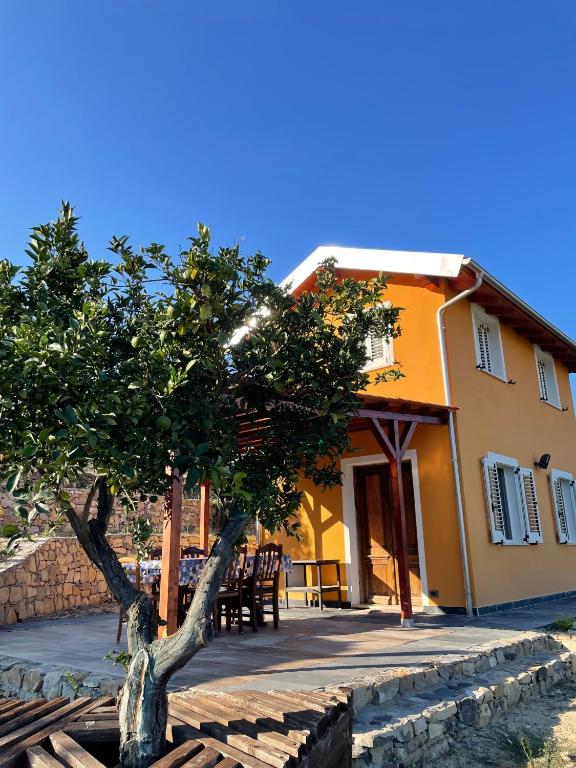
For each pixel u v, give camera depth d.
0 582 9.07
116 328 3.24
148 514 14.84
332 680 4.44
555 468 12.88
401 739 3.84
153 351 2.77
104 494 3.27
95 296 3.41
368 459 10.00
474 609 8.45
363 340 3.78
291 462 3.86
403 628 7.28
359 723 3.92
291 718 3.21
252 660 5.29
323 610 9.55
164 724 2.98
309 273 10.72
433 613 8.75
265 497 3.50
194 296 3.02
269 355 3.40
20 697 5.24
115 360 2.94
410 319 10.06
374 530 10.02
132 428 2.62
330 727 3.28
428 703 4.41
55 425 2.69
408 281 10.20
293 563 9.75
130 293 3.46
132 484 3.19
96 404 2.48
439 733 4.18
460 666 5.25
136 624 3.15
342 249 10.48
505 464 10.49
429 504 9.16
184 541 13.24
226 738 3.05
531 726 4.80
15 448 2.58
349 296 3.90
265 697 3.71
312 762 2.96
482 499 9.44
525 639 6.40
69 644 6.69
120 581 3.19
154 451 2.77
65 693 4.84
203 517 8.63
